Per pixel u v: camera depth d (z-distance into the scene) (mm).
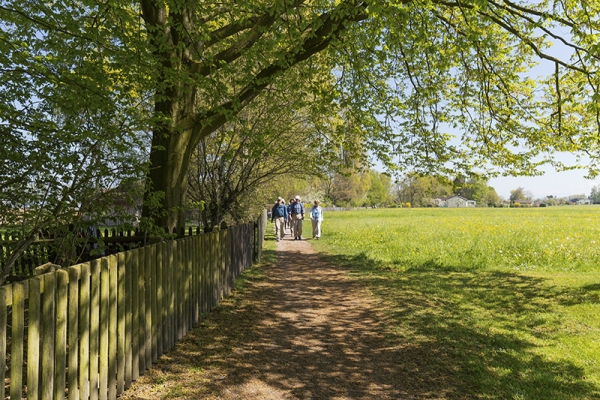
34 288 2684
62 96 5109
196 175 12703
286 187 26609
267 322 6250
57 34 5621
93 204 5141
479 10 8242
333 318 6574
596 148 10328
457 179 11695
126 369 3902
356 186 93688
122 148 5059
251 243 11844
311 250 15773
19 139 4777
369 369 4523
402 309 6957
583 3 7301
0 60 4551
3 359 2473
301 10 9133
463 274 10133
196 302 5984
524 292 8086
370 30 8656
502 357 4809
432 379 4246
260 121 11797
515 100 10797
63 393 3012
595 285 8375
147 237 7242
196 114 7930
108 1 5555
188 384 4043
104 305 3496
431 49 8211
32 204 5051
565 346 5184
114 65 5910
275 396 3867
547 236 17016
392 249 14336
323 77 11352
